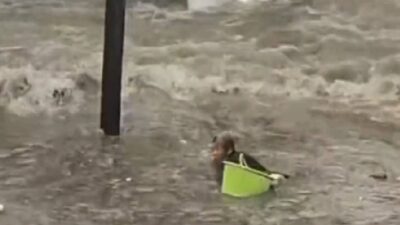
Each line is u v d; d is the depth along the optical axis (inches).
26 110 965.8
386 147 889.5
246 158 756.6
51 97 1002.1
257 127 940.6
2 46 1173.1
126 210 711.7
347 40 1236.5
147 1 1433.3
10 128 906.7
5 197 731.4
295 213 717.3
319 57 1172.5
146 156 835.4
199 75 1092.5
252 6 1418.6
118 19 836.0
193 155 842.8
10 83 1024.9
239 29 1293.1
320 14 1364.4
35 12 1378.0
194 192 750.5
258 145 882.8
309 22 1320.1
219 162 762.8
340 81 1096.2
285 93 1060.5
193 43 1219.2
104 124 885.8
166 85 1061.8
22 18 1338.6
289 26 1301.7
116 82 868.0
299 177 796.0
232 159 749.9
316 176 800.9
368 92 1068.5
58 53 1144.8
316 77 1104.2
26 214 699.4
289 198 746.2
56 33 1253.1
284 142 895.1
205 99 1028.5
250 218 704.4
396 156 863.7
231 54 1176.2
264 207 727.1
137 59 1134.4
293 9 1391.5
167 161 824.3
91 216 698.8
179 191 753.0
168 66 1112.8
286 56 1173.7
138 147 858.8
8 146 853.2
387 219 713.0
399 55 1171.9
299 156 854.5
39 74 1058.7
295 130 935.0
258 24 1316.4
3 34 1238.3
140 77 1069.8
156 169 802.8
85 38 1228.5
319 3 1413.6
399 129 946.7
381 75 1110.4
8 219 688.4
